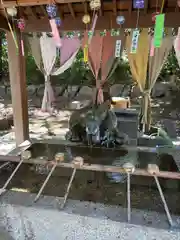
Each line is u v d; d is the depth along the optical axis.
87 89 8.91
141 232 1.36
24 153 1.83
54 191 1.89
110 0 2.65
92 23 2.73
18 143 3.40
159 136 3.68
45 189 1.92
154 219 1.42
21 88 3.27
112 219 1.42
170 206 1.67
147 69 4.64
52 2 2.27
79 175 2.15
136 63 4.48
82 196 1.81
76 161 1.69
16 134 3.40
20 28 2.83
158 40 2.07
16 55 3.15
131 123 3.35
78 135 2.86
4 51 9.48
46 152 2.57
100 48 4.54
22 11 2.96
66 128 5.07
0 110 6.33
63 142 2.86
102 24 2.92
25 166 2.27
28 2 2.28
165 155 2.48
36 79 9.45
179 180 2.03
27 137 3.48
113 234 1.40
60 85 9.33
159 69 4.53
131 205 1.68
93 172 2.19
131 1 2.63
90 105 2.80
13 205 1.55
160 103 7.82
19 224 1.55
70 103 7.38
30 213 1.52
